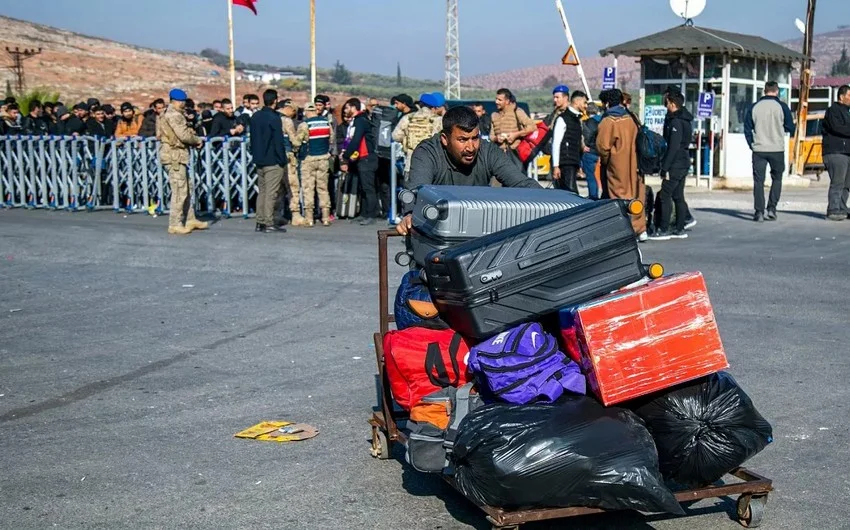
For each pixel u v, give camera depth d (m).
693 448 4.27
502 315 4.27
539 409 4.12
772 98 15.12
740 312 8.88
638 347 4.12
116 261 12.21
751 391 6.48
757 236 13.76
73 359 7.52
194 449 5.52
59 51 71.06
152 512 4.64
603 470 3.96
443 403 4.40
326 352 7.67
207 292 10.14
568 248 4.25
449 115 5.29
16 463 5.30
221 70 86.50
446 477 4.38
